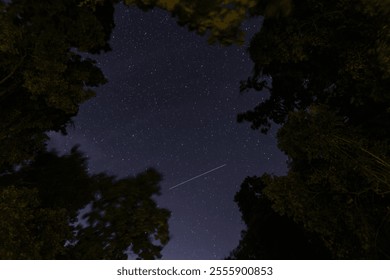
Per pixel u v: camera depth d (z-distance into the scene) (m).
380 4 5.52
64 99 7.24
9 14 6.55
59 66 7.00
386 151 6.84
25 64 7.19
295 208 7.10
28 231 5.93
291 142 7.45
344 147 7.01
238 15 5.30
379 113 7.93
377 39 6.06
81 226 6.99
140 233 6.83
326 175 7.07
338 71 7.80
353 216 6.78
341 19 6.93
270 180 7.44
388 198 7.16
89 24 7.48
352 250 6.91
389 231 6.92
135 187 7.25
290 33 7.53
